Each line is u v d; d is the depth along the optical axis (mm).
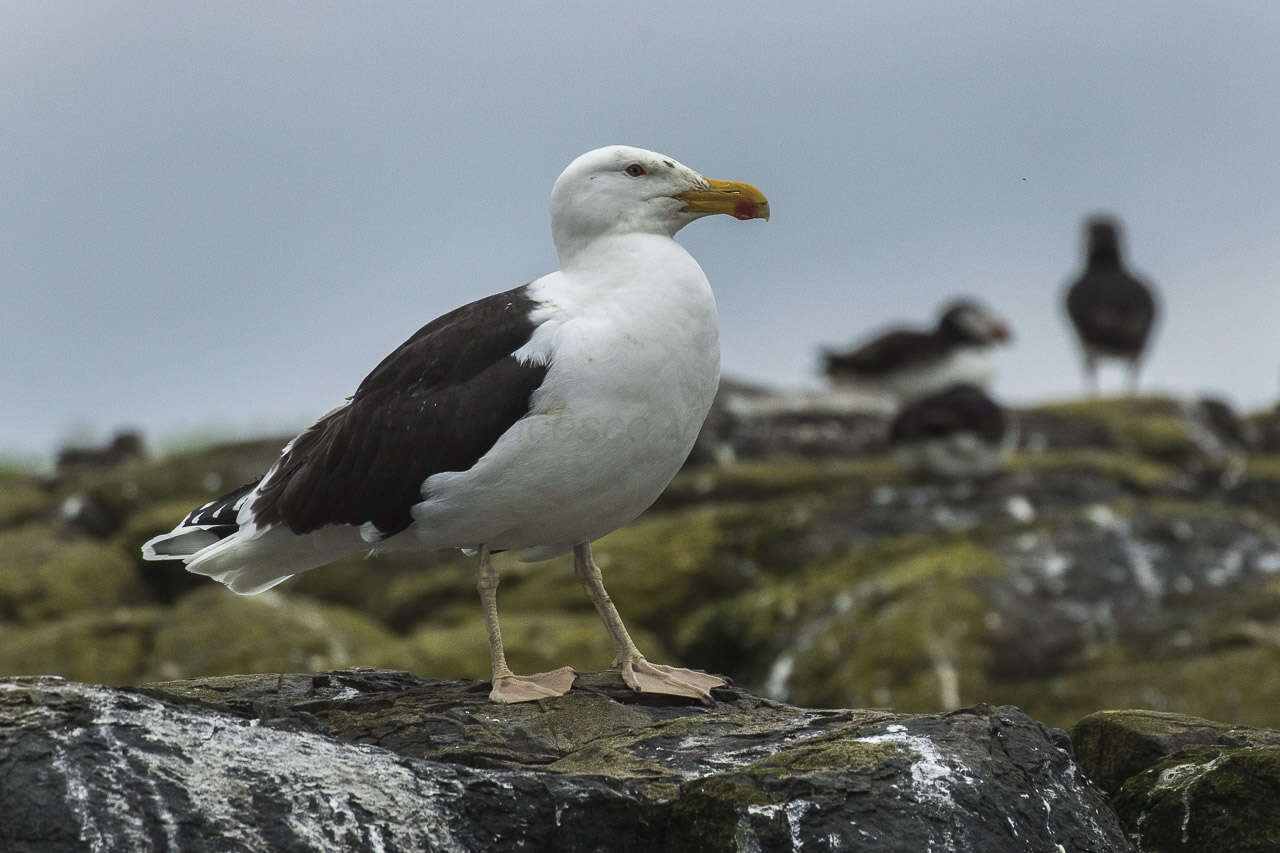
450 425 10891
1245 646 22391
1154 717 11289
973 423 28859
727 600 26734
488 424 10836
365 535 11305
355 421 11227
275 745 8664
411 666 23891
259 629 24641
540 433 10789
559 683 11258
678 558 27359
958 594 23922
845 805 8930
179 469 31766
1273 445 35625
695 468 34031
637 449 11023
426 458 10961
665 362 10922
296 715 9523
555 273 11648
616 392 10812
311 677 12039
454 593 27203
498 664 11336
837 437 35188
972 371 36656
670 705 11180
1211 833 10102
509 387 10812
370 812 8453
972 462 28953
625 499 11336
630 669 11539
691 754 9953
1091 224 40031
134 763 8211
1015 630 23328
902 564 25672
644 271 11109
